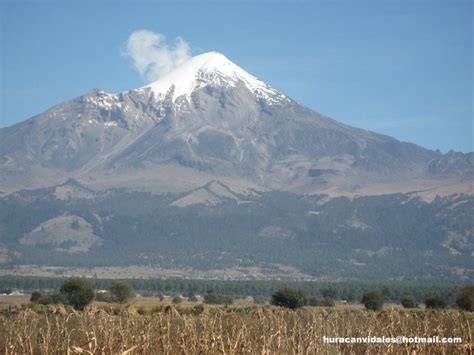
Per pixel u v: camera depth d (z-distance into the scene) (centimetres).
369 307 15088
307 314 9444
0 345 6475
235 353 5931
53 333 7056
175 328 7150
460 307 13638
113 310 11038
